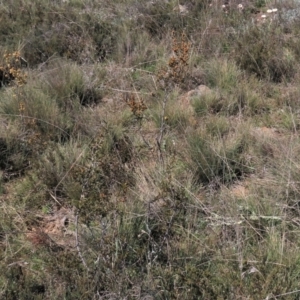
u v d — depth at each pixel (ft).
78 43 23.57
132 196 13.53
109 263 11.14
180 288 11.05
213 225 12.91
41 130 17.52
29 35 24.17
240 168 15.38
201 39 22.85
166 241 12.06
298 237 12.51
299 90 19.11
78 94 20.08
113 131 17.02
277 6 27.09
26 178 15.39
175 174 14.80
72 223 13.84
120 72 21.57
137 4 27.02
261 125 18.06
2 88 20.65
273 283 10.85
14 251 12.93
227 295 10.79
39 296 11.21
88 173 12.96
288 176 13.75
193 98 19.20
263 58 20.97
